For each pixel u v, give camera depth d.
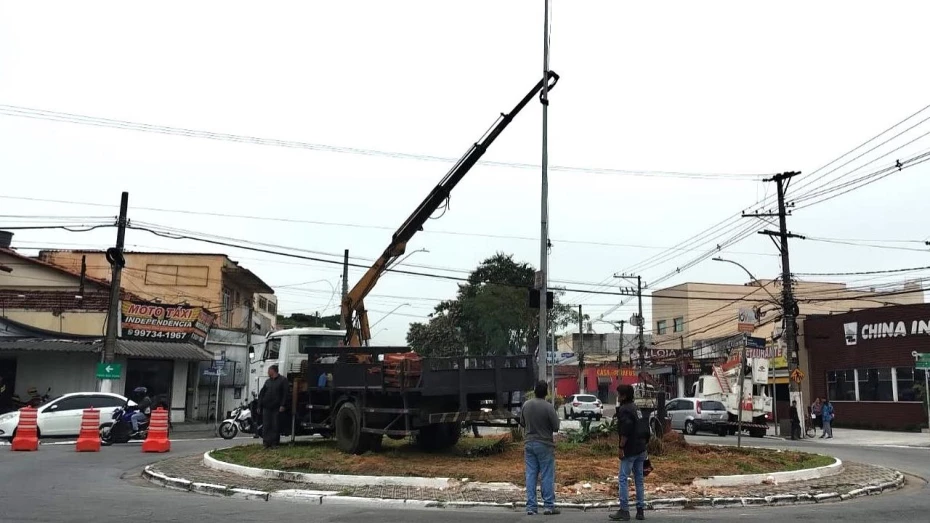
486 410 14.34
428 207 21.78
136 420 21.20
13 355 30.06
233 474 13.41
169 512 9.73
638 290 50.16
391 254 22.16
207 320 35.53
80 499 10.82
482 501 10.60
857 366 35.41
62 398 22.53
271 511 9.95
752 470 13.26
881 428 33.62
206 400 37.03
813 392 38.00
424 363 13.34
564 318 63.84
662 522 9.32
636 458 9.62
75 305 32.09
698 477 12.24
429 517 9.49
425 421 13.71
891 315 33.81
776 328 41.34
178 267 43.12
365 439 14.59
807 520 9.52
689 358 50.34
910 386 32.59
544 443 9.88
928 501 11.57
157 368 32.84
